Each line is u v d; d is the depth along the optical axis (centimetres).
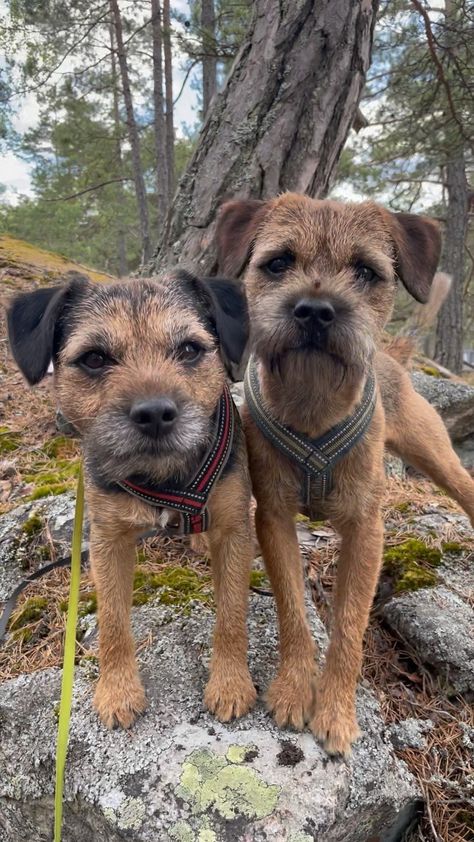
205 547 51
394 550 51
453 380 106
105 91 262
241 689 35
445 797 34
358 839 33
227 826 28
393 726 37
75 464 65
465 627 42
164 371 33
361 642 36
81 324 36
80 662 39
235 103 72
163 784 30
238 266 43
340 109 71
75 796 31
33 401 81
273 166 70
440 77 125
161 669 38
